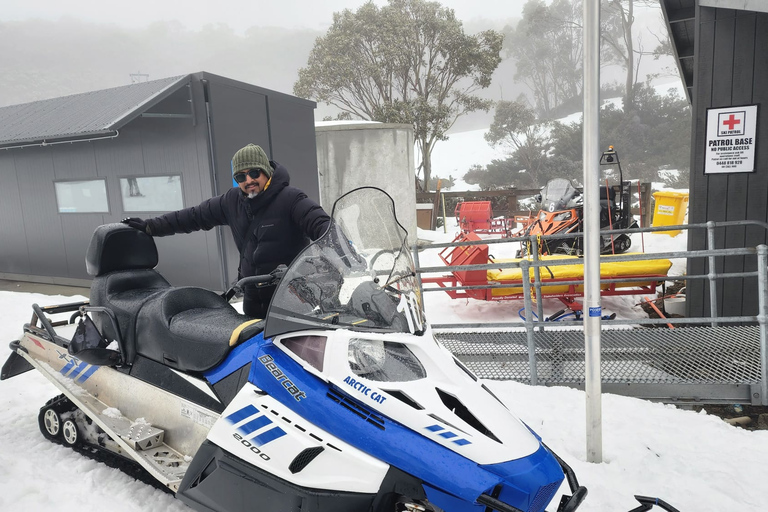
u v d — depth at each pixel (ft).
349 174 39.78
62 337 10.93
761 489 8.90
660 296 22.27
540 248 22.94
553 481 6.16
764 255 11.89
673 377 12.78
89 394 9.95
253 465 6.93
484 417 6.48
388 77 79.51
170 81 25.48
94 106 26.30
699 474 9.36
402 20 76.89
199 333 8.38
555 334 16.39
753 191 17.58
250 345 7.82
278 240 9.98
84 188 27.76
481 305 22.09
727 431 10.98
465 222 45.57
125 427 8.92
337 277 7.38
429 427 6.21
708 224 15.88
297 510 6.55
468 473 5.88
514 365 14.64
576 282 17.37
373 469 6.17
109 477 9.32
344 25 78.89
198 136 23.53
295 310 7.33
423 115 75.97
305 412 6.75
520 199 77.20
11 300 23.77
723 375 12.65
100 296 10.14
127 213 26.48
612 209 26.73
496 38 79.00
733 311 18.22
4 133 26.73
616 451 10.19
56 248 29.53
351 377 6.69
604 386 12.94
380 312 7.16
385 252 7.70
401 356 6.92
